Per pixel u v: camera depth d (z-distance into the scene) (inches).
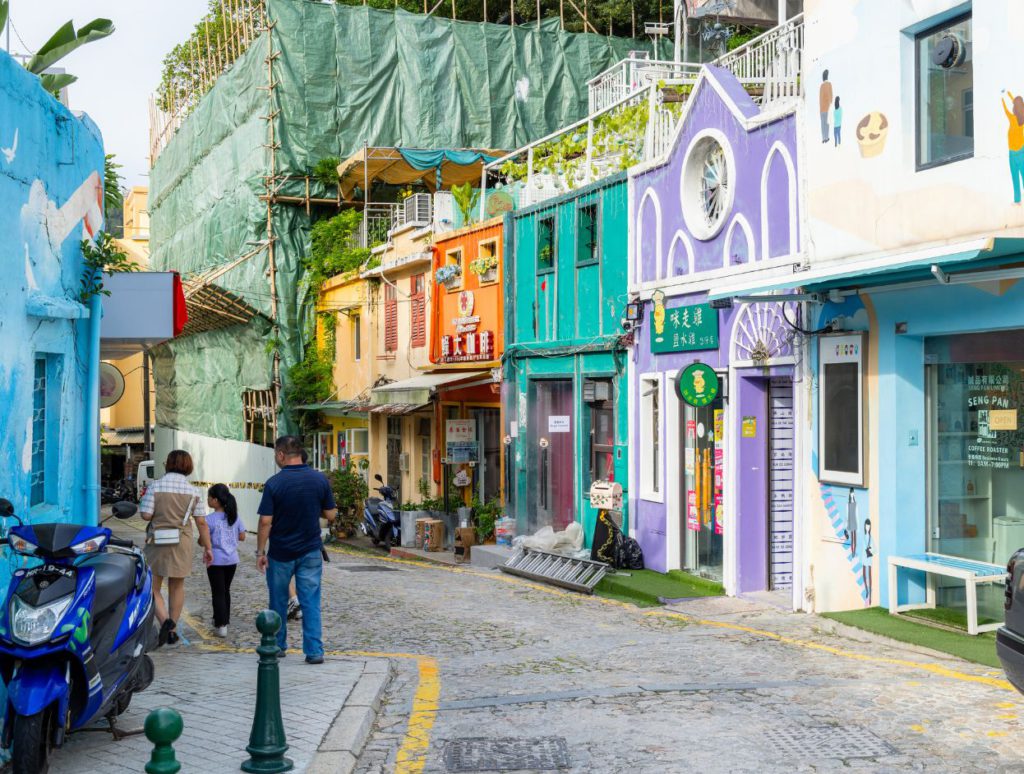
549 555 671.1
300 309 1291.8
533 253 791.7
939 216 390.0
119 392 528.7
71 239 403.9
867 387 436.1
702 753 252.2
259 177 1288.1
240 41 1444.4
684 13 750.5
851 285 432.8
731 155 539.5
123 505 290.2
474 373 874.1
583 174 770.8
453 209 1003.9
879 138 421.4
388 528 979.3
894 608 419.2
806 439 471.2
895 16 411.2
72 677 237.9
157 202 1815.9
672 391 605.3
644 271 637.9
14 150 331.3
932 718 273.4
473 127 1314.0
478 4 1494.8
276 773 240.4
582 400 711.7
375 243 1213.1
